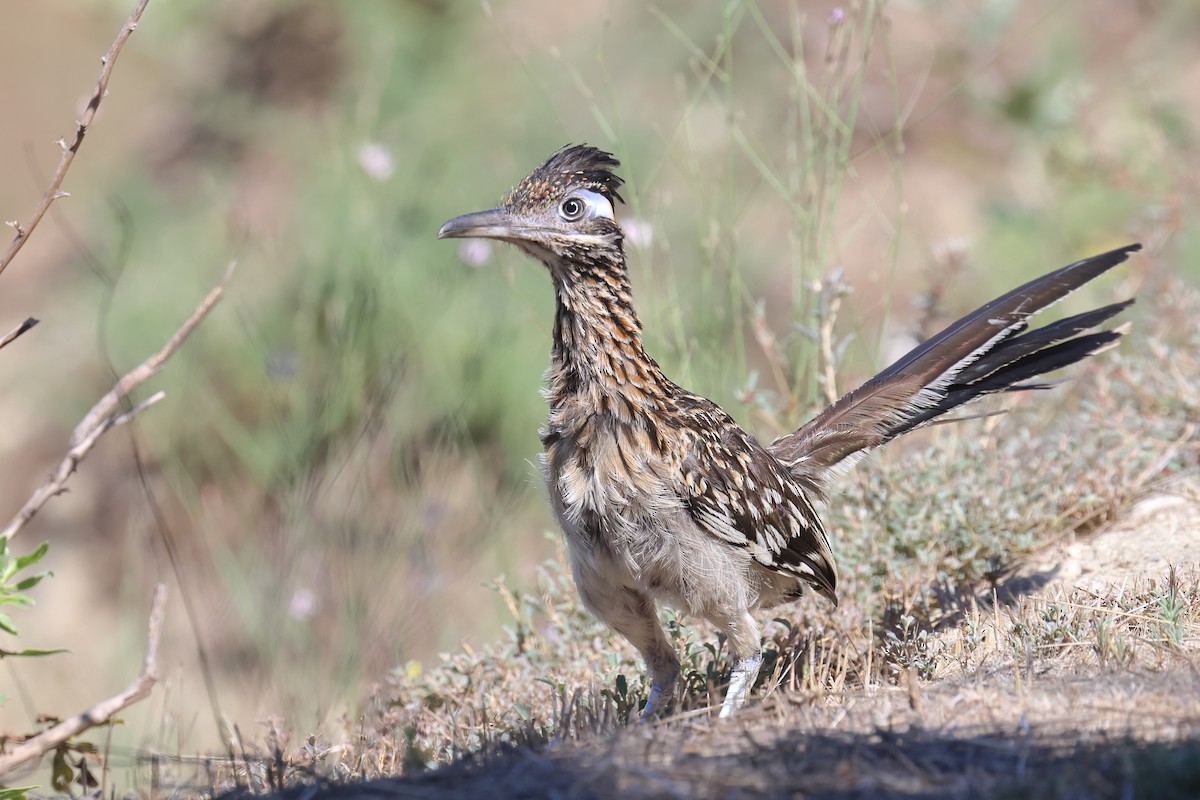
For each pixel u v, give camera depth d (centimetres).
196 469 2100
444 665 1373
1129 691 928
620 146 1717
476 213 1129
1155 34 2769
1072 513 1429
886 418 1324
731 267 1694
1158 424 1543
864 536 1368
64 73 3030
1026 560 1380
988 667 1052
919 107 2612
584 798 818
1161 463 1472
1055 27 2642
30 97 2989
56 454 2309
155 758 1110
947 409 1329
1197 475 1485
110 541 2170
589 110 2528
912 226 2395
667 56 2633
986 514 1373
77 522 2203
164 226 2441
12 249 1041
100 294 2338
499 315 2081
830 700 1010
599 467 1095
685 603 1112
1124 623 1106
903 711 950
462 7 2744
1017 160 2536
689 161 2053
